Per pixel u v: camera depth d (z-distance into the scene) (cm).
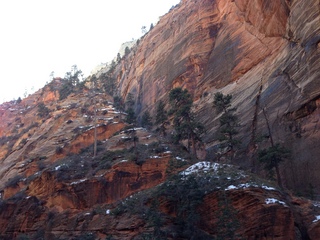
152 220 2450
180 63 5703
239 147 3412
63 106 6975
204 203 2461
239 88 4303
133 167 3397
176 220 2483
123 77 8325
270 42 4262
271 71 3872
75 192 3403
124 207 2823
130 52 9244
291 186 2930
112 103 6881
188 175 2844
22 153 5853
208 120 4372
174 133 4369
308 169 2864
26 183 4459
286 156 2855
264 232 2186
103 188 3319
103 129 5153
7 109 9775
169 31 6794
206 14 5825
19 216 3566
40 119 7538
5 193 4647
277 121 3341
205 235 2297
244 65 4516
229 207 2297
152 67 6712
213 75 4988
